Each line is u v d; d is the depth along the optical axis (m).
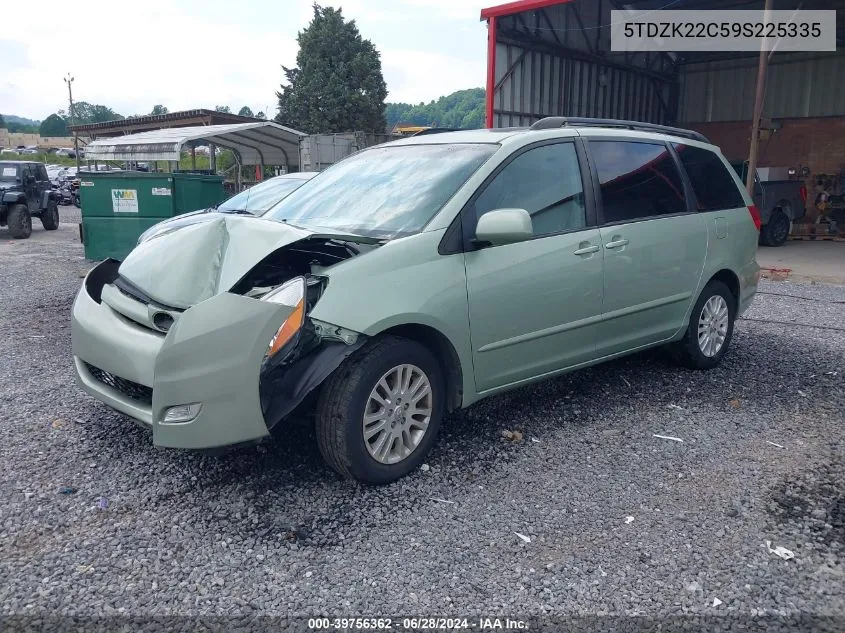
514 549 3.05
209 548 3.04
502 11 14.99
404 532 3.18
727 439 4.23
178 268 3.68
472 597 2.73
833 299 8.95
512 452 4.03
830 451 4.07
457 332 3.78
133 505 3.40
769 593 2.75
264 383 3.27
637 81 20.39
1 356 6.00
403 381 3.64
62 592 2.73
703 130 21.47
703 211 5.32
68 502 3.42
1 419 4.48
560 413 4.63
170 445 3.28
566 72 17.67
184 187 10.22
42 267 11.52
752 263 5.84
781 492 3.56
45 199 18.19
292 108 41.50
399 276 3.57
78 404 4.77
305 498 3.48
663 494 3.54
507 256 4.00
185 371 3.20
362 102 40.94
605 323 4.59
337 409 3.41
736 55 20.47
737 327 7.21
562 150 4.47
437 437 4.22
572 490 3.58
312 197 4.60
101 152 15.91
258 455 3.93
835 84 18.84
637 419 4.54
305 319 3.28
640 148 4.99
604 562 2.96
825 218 18.28
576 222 4.40
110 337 3.64
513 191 4.14
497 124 16.02
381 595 2.74
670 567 2.92
